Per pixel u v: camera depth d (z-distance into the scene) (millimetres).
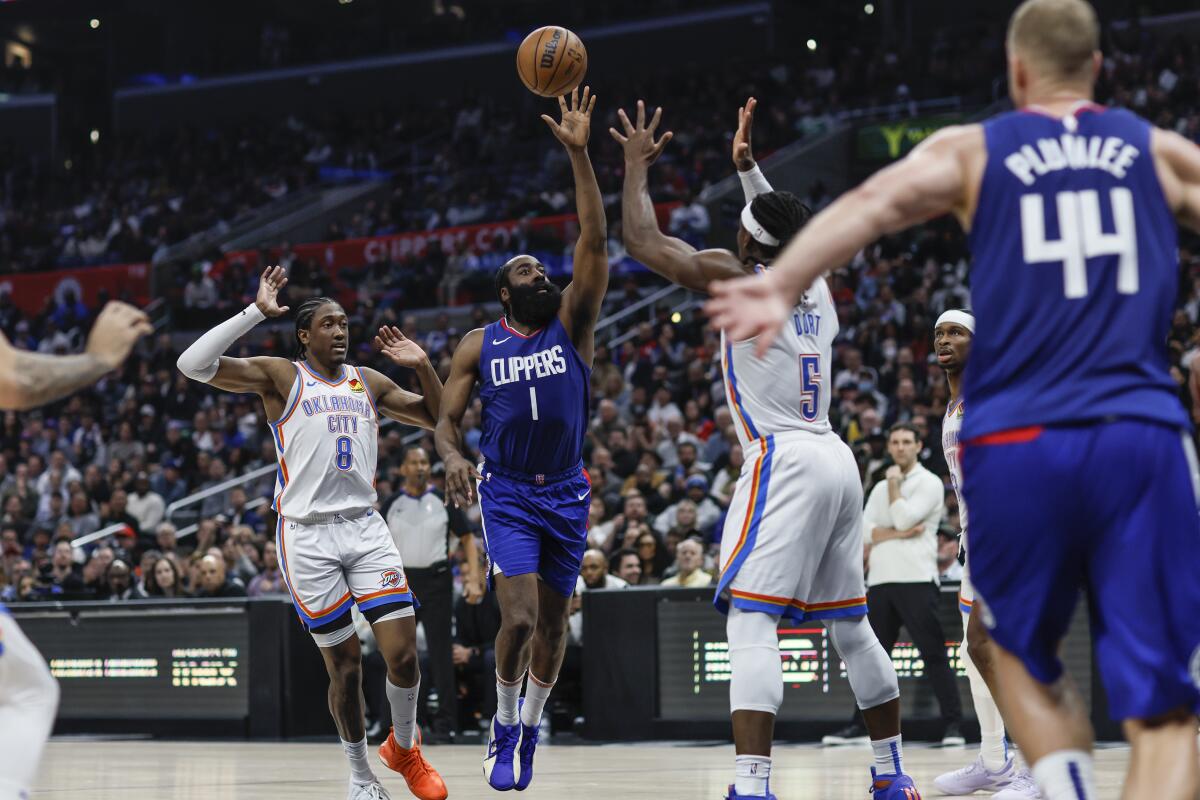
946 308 26109
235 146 47875
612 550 17484
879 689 6867
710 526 18016
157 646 16484
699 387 24641
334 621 8172
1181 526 3801
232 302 36500
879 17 46500
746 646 6457
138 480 24656
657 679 14250
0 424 31125
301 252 38781
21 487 25453
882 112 38781
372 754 12930
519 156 43688
